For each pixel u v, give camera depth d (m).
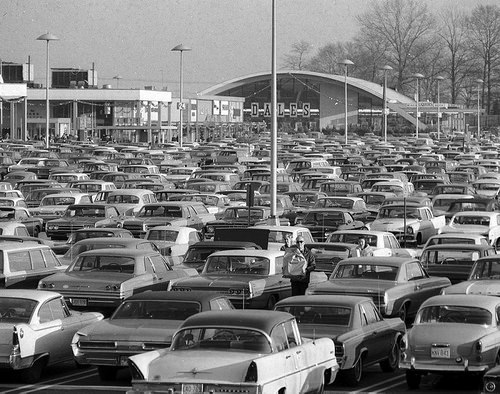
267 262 29.09
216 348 17.80
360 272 27.92
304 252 29.53
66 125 148.75
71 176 66.88
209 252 32.00
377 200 54.59
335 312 21.64
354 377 21.12
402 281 27.66
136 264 27.95
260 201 52.84
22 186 59.47
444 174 72.44
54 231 44.38
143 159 86.88
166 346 20.48
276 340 18.02
